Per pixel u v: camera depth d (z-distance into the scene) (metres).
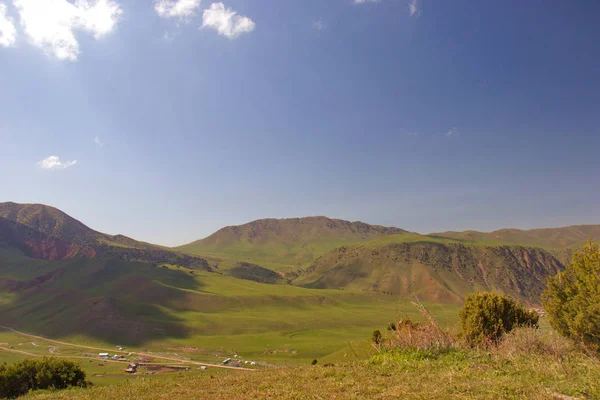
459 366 10.61
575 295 12.03
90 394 12.62
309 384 10.20
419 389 8.54
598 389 7.38
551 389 7.77
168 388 12.38
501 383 8.44
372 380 9.87
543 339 12.16
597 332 10.88
